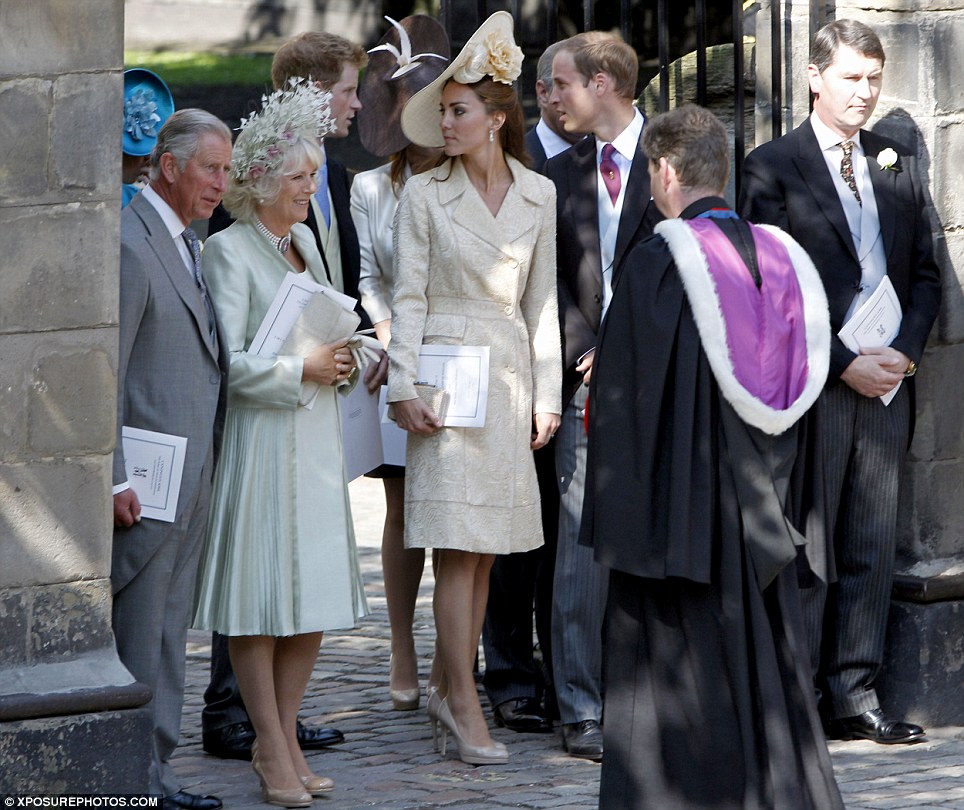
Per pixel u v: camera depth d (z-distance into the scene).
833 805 14.63
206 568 17.09
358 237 21.28
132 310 15.80
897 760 19.47
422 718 21.23
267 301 17.25
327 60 20.00
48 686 15.27
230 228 17.50
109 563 15.68
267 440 17.11
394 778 18.33
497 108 18.70
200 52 74.06
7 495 15.15
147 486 16.08
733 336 14.63
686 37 40.25
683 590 14.89
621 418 14.88
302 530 17.09
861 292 20.11
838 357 19.66
